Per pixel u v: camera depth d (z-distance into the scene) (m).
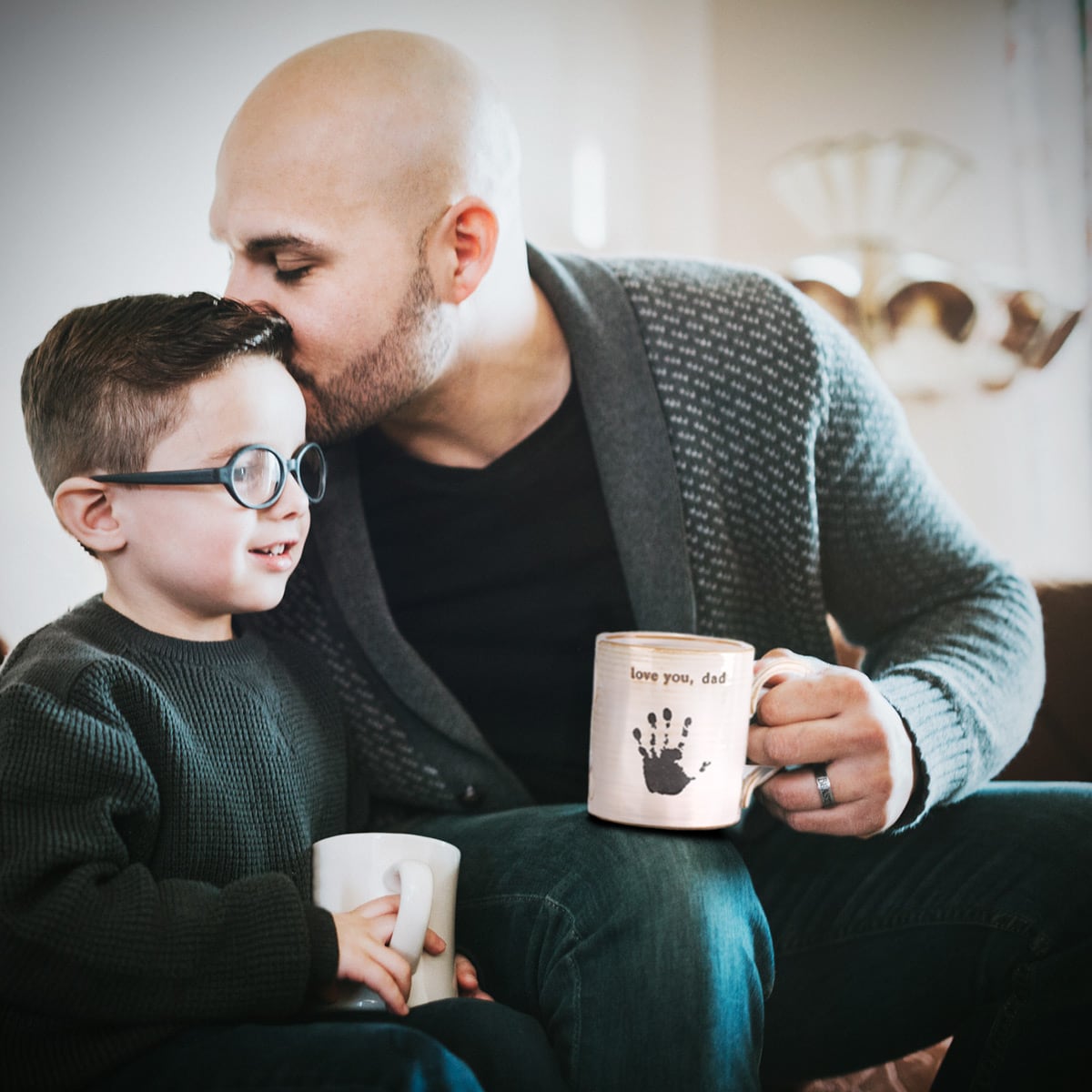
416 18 2.09
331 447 1.07
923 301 2.33
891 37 2.52
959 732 0.96
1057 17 2.32
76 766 0.76
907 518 1.16
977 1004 0.98
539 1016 0.86
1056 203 2.33
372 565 1.09
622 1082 0.77
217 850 0.84
